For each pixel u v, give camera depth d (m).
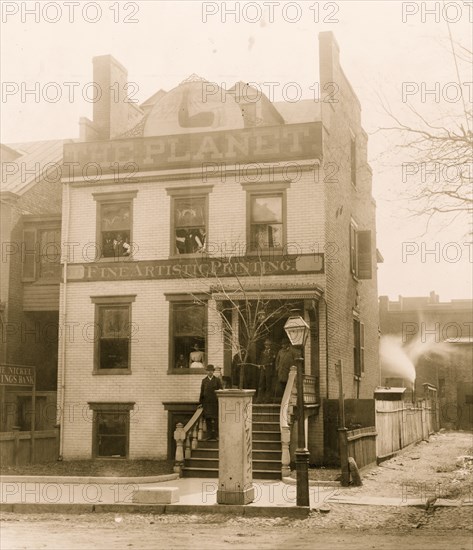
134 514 12.71
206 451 17.39
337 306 21.77
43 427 21.23
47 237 23.45
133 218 21.91
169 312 21.23
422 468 18.98
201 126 22.70
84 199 22.36
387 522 11.77
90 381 21.47
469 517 12.06
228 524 11.85
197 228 21.48
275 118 25.03
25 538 10.52
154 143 21.92
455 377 41.69
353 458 16.56
